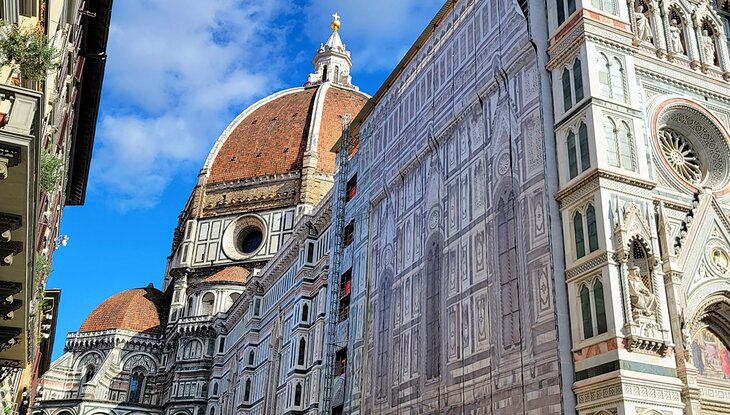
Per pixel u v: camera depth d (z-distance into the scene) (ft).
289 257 225.76
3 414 114.11
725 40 117.39
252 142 401.90
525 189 100.63
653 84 104.68
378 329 142.31
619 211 87.81
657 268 86.84
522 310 95.14
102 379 328.90
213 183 385.91
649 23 110.42
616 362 78.59
